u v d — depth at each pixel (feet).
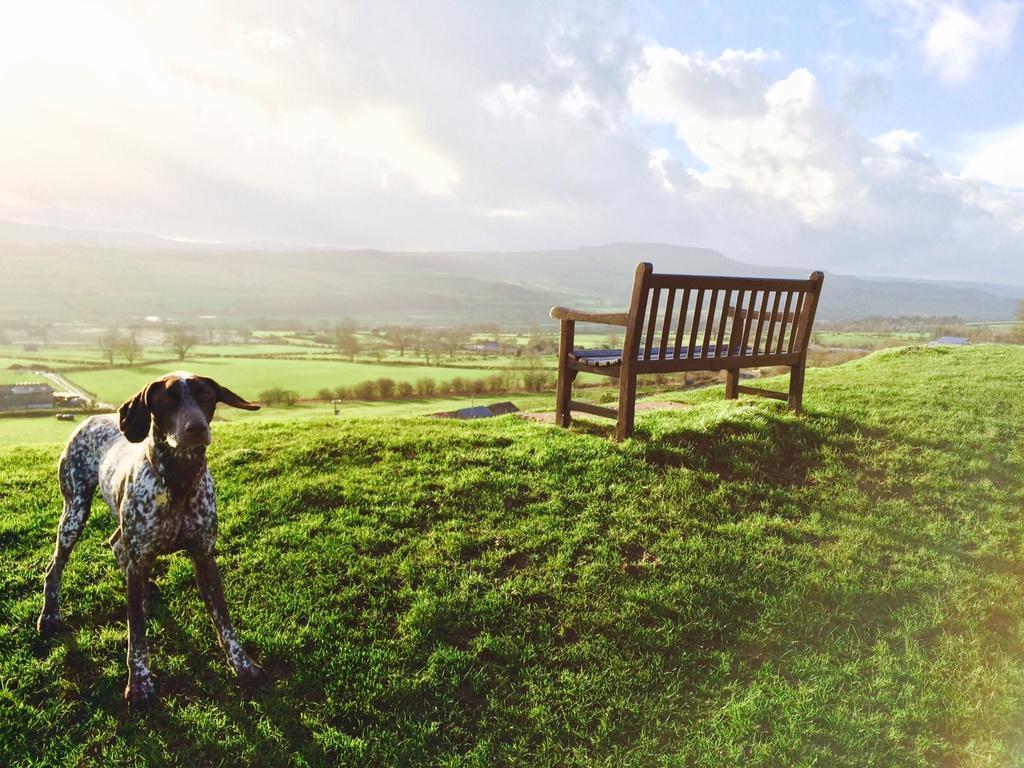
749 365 24.79
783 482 20.67
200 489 11.63
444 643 13.32
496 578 15.26
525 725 11.73
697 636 13.91
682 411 27.43
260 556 15.64
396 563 15.64
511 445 22.76
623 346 22.04
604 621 14.01
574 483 19.56
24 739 10.91
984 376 35.35
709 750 11.23
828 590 15.20
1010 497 19.98
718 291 23.04
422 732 11.36
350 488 19.20
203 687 12.11
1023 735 11.39
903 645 13.74
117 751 10.72
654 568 15.78
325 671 12.51
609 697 12.28
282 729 11.31
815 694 12.42
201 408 10.82
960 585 15.52
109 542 13.29
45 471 21.68
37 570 15.03
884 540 17.37
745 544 16.88
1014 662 13.12
